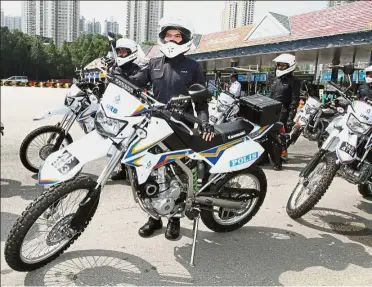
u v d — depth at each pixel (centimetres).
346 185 523
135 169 282
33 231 286
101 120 273
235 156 318
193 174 308
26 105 1477
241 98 353
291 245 342
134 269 292
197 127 300
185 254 318
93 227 360
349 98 421
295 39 1237
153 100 279
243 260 313
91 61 442
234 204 337
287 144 661
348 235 367
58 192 254
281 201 452
